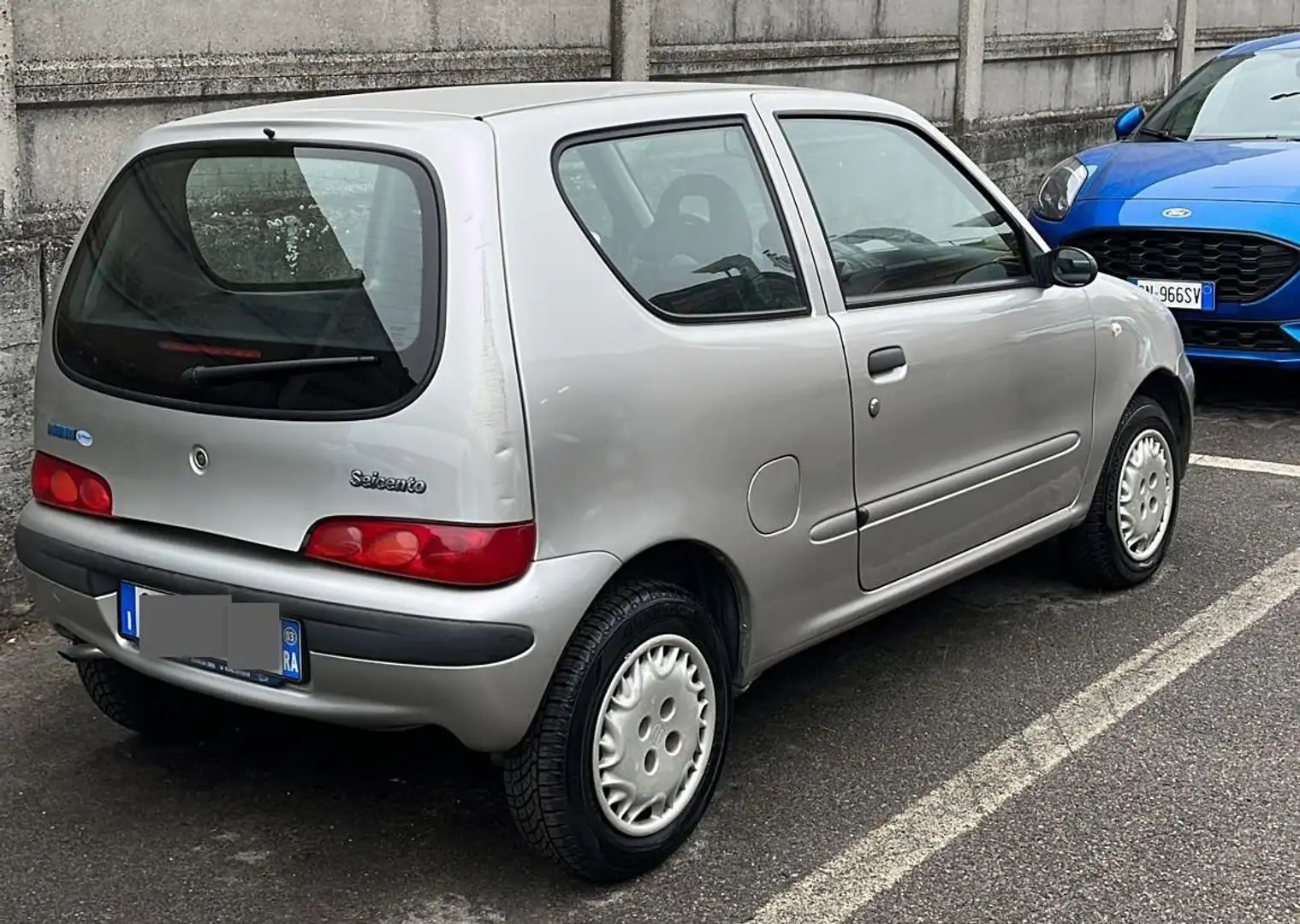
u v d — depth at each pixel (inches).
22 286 193.8
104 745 163.8
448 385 118.6
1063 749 159.2
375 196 126.0
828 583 151.6
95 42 213.0
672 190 139.6
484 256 121.0
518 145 127.2
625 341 128.6
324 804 150.1
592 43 301.9
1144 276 290.2
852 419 150.6
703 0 328.8
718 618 144.8
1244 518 233.5
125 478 136.1
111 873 137.2
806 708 169.9
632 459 127.9
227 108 233.8
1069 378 184.4
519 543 119.8
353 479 121.7
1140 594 203.6
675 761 135.9
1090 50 469.4
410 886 134.5
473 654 118.3
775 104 155.6
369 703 123.1
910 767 155.6
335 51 249.9
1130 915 128.2
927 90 408.2
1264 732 162.6
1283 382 322.0
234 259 132.8
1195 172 294.5
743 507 139.1
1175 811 145.6
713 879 134.8
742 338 139.6
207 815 147.9
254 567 126.7
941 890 132.3
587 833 128.1
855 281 156.3
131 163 144.4
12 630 194.9
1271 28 581.0
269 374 125.9
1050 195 308.5
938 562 168.1
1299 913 128.2
